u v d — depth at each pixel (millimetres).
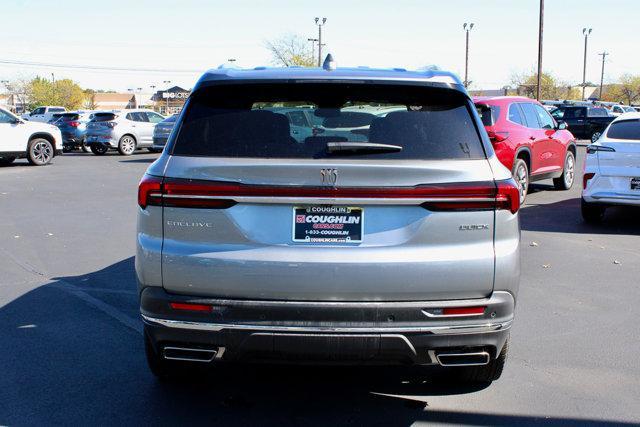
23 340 4879
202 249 3221
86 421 3615
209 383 4152
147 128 26094
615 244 8453
